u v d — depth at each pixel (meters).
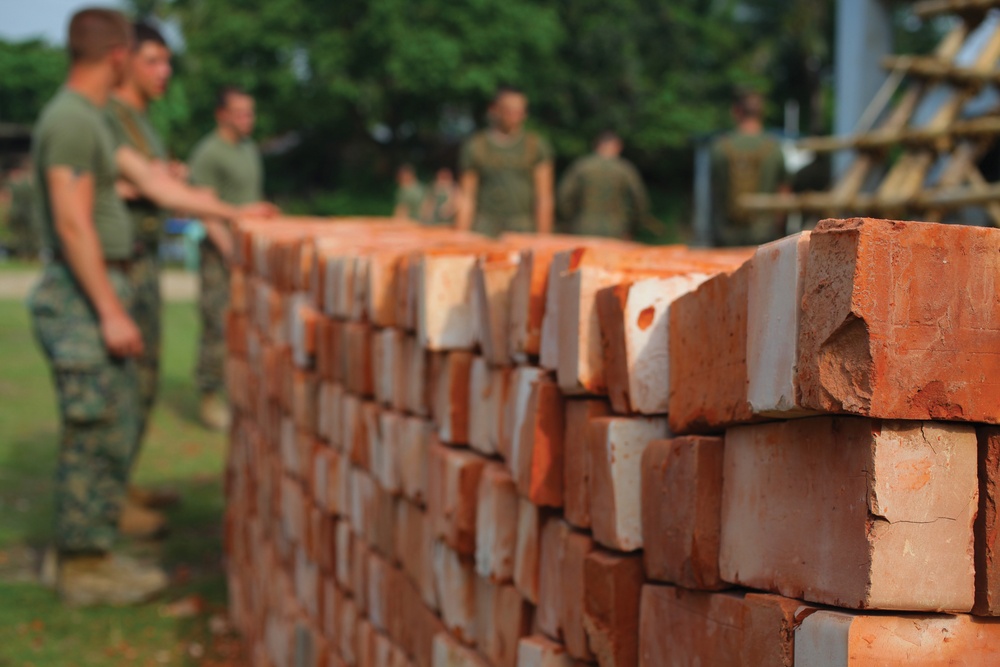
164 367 11.41
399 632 2.81
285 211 41.25
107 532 5.00
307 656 3.63
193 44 40.84
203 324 8.52
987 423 1.22
